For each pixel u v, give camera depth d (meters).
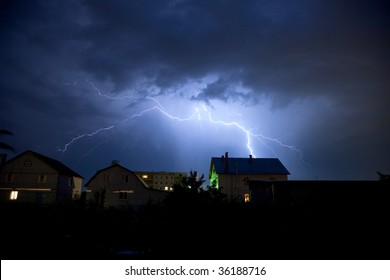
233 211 5.55
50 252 8.11
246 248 5.71
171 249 5.61
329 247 6.31
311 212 6.64
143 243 8.57
